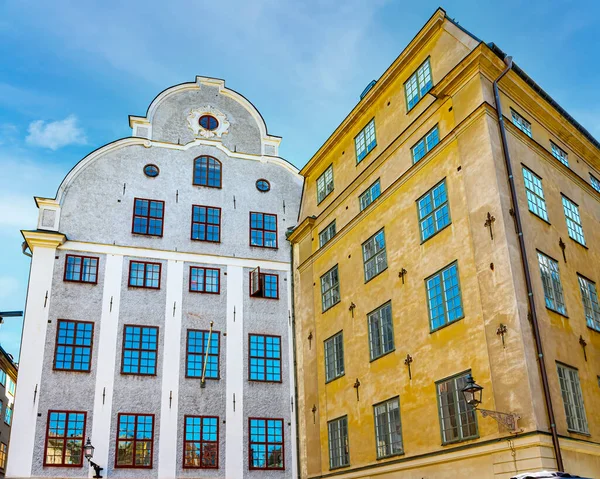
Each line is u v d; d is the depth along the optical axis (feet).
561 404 47.60
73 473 68.80
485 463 48.91
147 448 72.18
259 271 83.92
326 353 75.61
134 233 81.97
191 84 93.61
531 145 59.41
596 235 64.08
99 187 82.99
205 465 73.51
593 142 69.21
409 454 57.52
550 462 44.47
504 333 49.62
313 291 81.15
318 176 87.25
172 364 76.89
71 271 77.66
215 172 89.51
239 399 77.92
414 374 58.95
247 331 81.92
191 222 85.15
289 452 77.25
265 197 90.58
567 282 55.72
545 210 57.41
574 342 52.70
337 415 70.54
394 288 64.49
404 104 69.56
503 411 48.01
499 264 51.65
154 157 87.20
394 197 67.36
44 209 79.66
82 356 74.02
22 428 68.95
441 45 64.80
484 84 57.77
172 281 81.20
